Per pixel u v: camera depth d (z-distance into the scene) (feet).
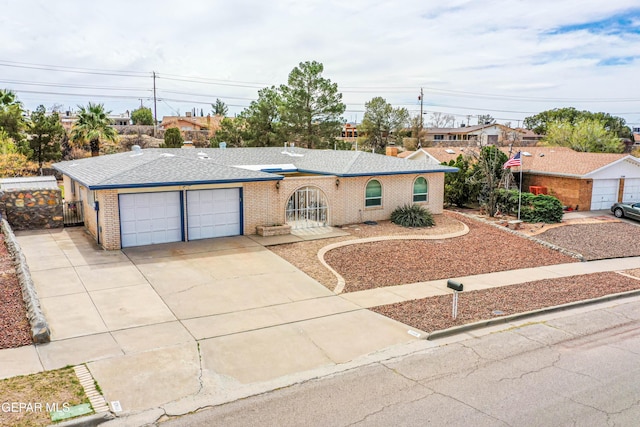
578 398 28.58
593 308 46.98
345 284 50.19
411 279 52.95
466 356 34.68
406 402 27.84
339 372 31.76
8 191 67.72
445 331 38.68
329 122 157.48
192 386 29.30
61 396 27.09
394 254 61.72
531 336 38.96
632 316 44.57
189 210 65.16
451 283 41.01
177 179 61.62
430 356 34.53
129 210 60.95
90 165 76.48
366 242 66.59
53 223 70.44
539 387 29.91
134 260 55.16
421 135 222.48
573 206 104.06
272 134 160.04
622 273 60.34
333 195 77.41
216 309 42.04
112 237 59.26
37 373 29.60
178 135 148.97
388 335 38.04
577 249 71.41
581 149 167.94
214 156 90.22
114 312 40.29
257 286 48.34
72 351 32.94
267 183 70.33
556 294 49.83
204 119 268.00
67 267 51.75
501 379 30.96
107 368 30.86
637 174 108.06
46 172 134.51
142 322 38.58
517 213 91.71
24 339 33.88
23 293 40.42
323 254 60.23
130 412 26.27
